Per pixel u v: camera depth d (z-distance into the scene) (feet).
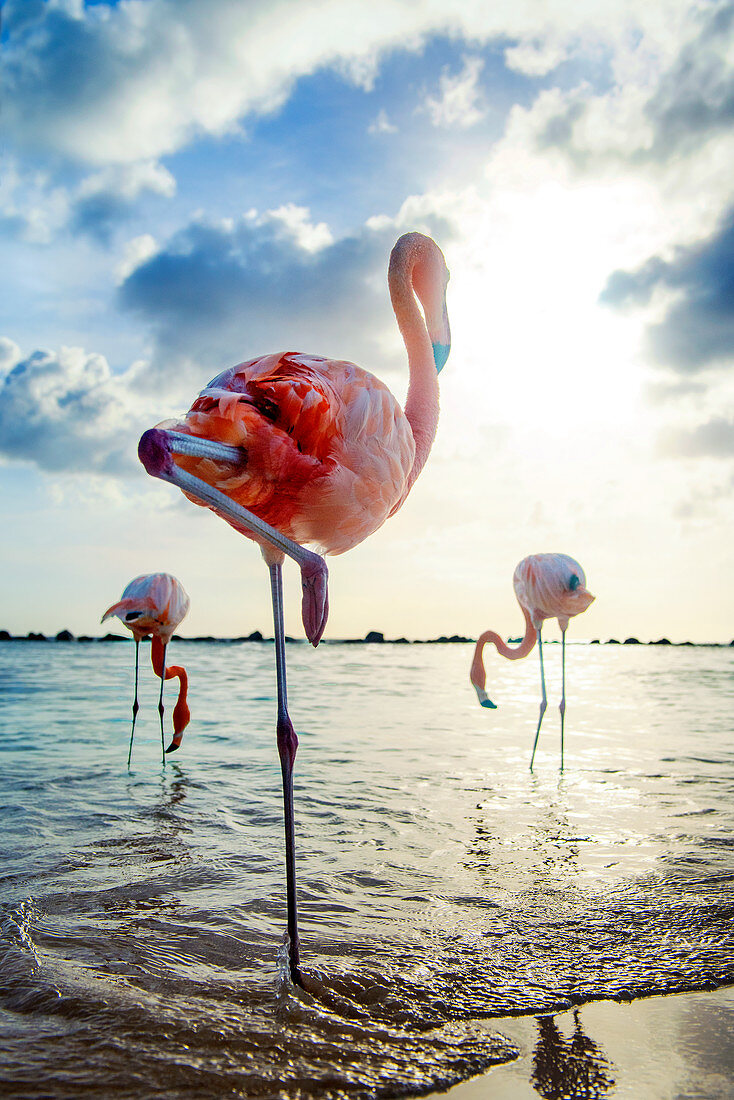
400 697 43.11
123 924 10.77
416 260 13.61
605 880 12.65
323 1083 7.14
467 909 11.46
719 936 10.50
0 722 30.81
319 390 8.85
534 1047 7.88
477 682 26.20
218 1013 8.31
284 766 9.09
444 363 14.20
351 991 8.84
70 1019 8.18
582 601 23.98
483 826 15.85
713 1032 8.19
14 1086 6.92
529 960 9.78
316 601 7.46
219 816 16.53
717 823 16.03
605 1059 7.66
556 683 57.31
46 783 19.49
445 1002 8.68
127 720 31.48
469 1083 7.25
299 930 10.63
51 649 108.17
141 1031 7.91
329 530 9.98
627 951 10.06
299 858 13.78
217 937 10.36
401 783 19.94
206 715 33.24
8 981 8.97
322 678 57.77
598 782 20.17
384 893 12.09
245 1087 7.04
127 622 22.41
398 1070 7.38
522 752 24.82
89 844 14.44
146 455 7.06
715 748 25.72
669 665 85.76
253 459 8.68
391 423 9.81
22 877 12.59
